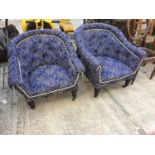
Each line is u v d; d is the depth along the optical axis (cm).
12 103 235
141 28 308
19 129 203
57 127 208
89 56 227
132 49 249
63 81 221
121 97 257
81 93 259
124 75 248
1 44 238
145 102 251
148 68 324
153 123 221
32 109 228
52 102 241
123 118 225
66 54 232
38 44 228
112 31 263
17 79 185
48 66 243
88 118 221
